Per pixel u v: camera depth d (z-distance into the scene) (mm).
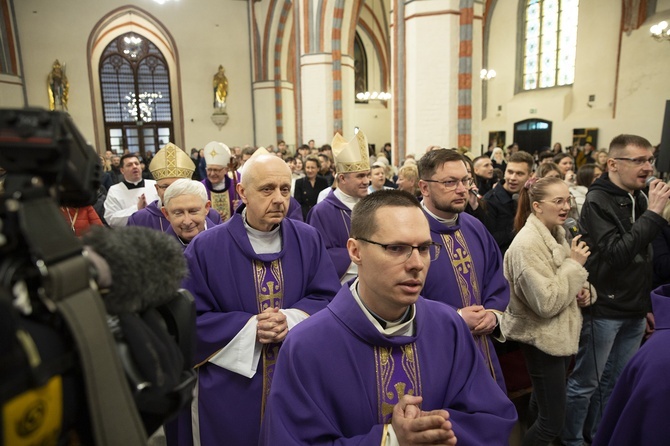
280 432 1298
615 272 2697
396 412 1265
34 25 17000
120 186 4996
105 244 750
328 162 8000
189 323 878
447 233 2449
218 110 19531
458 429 1348
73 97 17781
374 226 1355
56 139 612
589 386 2791
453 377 1478
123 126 19656
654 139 13414
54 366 583
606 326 2736
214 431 2062
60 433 620
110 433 626
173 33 18812
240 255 2223
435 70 8633
